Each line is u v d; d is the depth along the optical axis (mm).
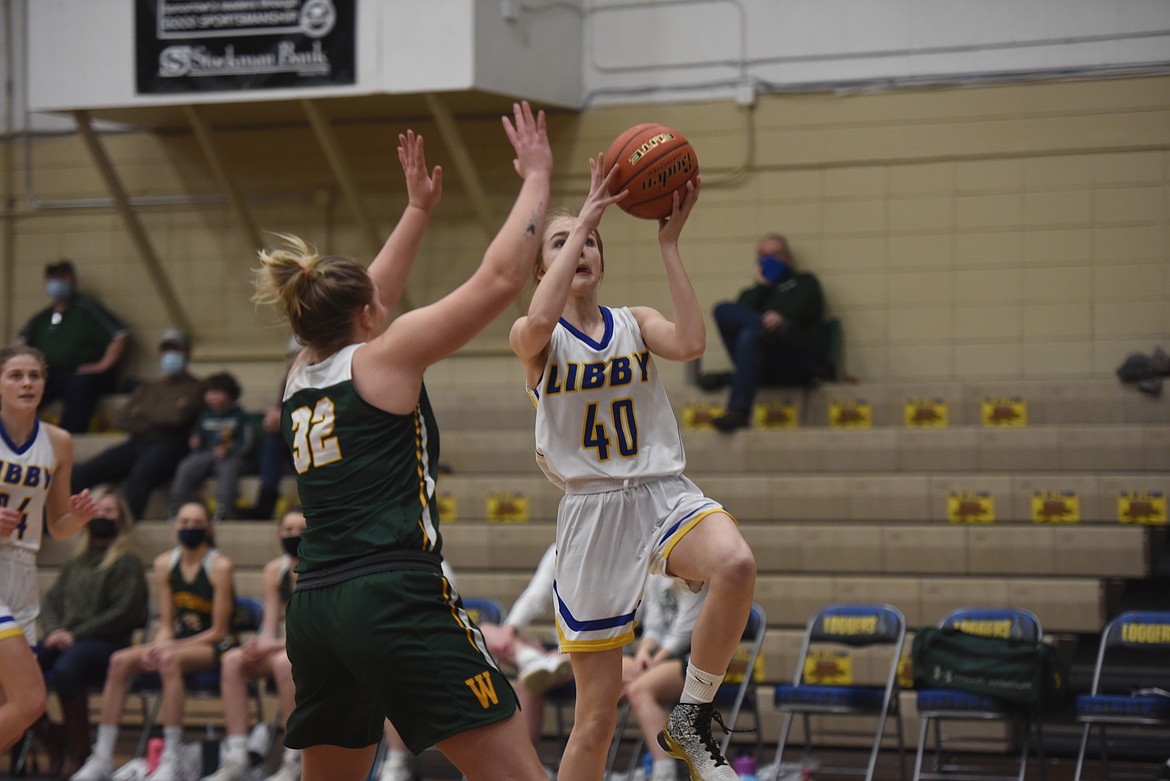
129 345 18156
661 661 10734
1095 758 12078
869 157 15680
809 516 13656
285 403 5699
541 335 5891
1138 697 10070
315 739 5664
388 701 5297
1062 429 13508
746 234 16078
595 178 6062
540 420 6316
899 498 13422
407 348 5438
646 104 16422
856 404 14945
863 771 11508
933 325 15406
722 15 16219
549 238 6480
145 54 16125
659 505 6246
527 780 5316
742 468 14305
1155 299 14695
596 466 6238
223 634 12156
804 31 15922
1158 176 14711
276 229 17688
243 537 14594
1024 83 15148
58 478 8875
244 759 11352
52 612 12594
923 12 15516
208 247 17953
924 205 15477
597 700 6262
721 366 16078
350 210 17406
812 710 10750
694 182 6277
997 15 15266
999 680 10266
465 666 5301
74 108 16422
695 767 6008
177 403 15797
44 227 18547
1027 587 12430
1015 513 13141
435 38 15148
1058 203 15039
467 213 17000
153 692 12258
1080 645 12914
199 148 18016
